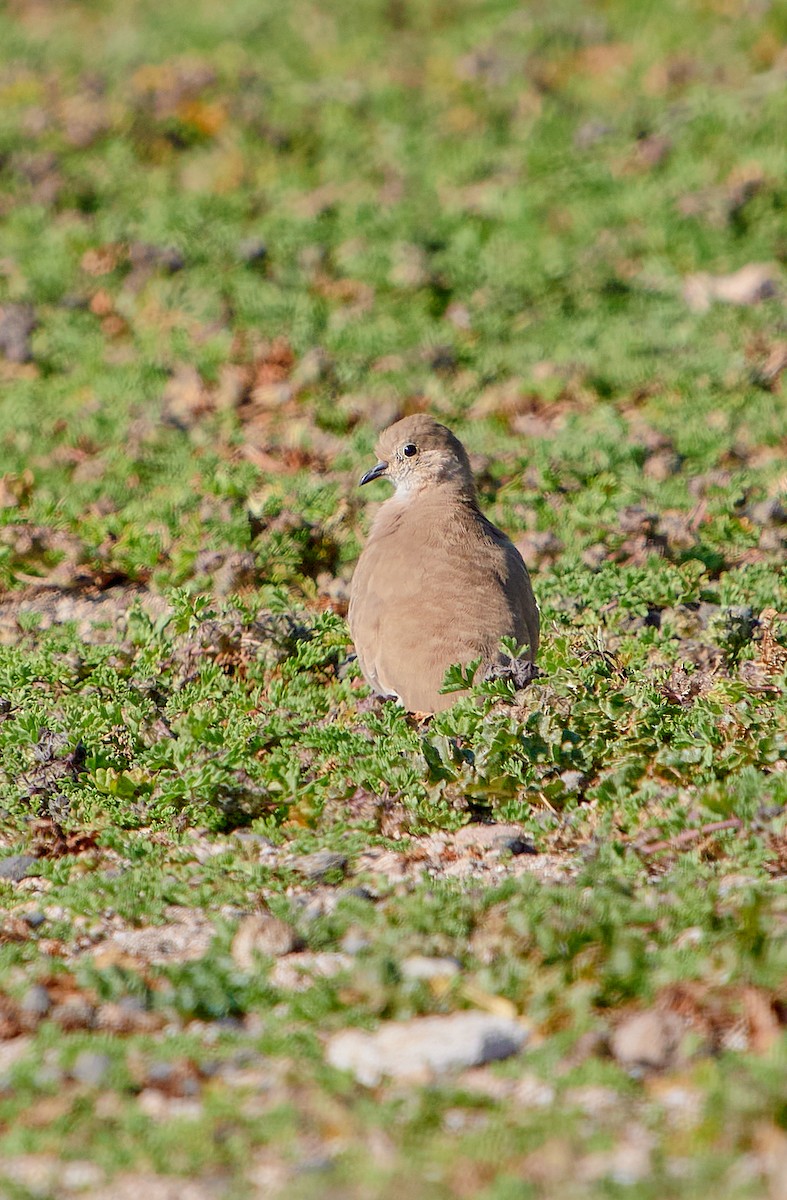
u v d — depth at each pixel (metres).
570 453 16.89
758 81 25.55
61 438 18.17
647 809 9.87
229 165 24.56
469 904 8.66
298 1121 6.71
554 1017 7.59
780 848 9.21
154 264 22.06
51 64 28.52
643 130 24.64
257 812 10.48
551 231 22.56
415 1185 6.14
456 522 11.77
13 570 15.10
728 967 7.68
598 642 12.26
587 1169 6.24
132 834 10.36
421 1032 7.40
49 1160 6.54
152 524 15.48
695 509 15.66
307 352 19.89
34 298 21.64
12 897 9.56
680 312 20.67
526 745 10.34
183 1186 6.29
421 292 21.23
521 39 27.95
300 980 8.16
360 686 12.25
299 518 15.22
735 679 11.73
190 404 18.92
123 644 12.95
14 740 11.17
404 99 26.30
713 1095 6.66
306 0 30.39
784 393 18.73
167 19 30.44
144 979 8.20
